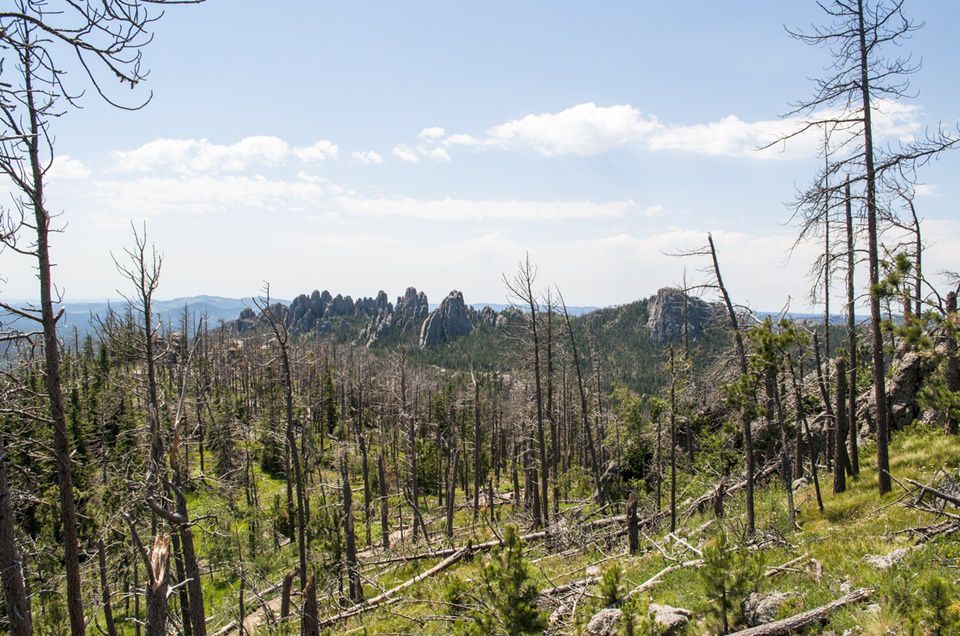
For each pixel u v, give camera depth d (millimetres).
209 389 54719
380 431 52500
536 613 8430
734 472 25922
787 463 15398
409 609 15586
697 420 30500
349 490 24891
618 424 37969
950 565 8633
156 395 16906
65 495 10664
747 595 8727
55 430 10516
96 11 3887
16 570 9023
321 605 19672
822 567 10391
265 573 25516
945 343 10945
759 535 14062
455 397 62344
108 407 33625
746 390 15266
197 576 15578
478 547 19859
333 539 23172
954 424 19641
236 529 28141
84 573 20500
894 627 6809
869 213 15141
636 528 16969
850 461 21406
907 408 22406
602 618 9172
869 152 14914
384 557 22875
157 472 14891
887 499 14867
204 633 15586
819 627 7758
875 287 9898
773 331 15422
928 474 15773
